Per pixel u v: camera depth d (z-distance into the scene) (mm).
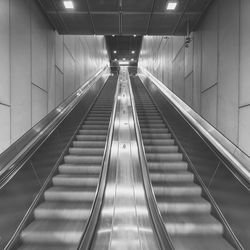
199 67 5434
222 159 3006
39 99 4707
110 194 3334
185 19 5398
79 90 6648
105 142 4992
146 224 2809
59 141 4312
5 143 3354
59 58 6207
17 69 3752
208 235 2869
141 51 20281
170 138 5520
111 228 2723
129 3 4762
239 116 3479
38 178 3363
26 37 4113
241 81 3438
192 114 4625
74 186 3773
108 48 22859
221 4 4188
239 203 2598
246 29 3318
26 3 4129
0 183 2477
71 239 2723
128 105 8016
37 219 3094
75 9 4938
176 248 2631
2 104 3291
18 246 2670
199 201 3377
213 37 4570
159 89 7727
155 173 4012
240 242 2566
